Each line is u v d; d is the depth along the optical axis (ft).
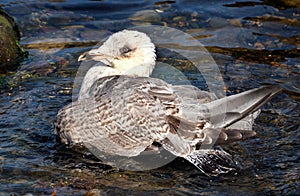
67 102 41.37
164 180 33.47
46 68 46.21
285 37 51.90
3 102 40.91
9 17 51.34
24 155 35.27
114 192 32.09
